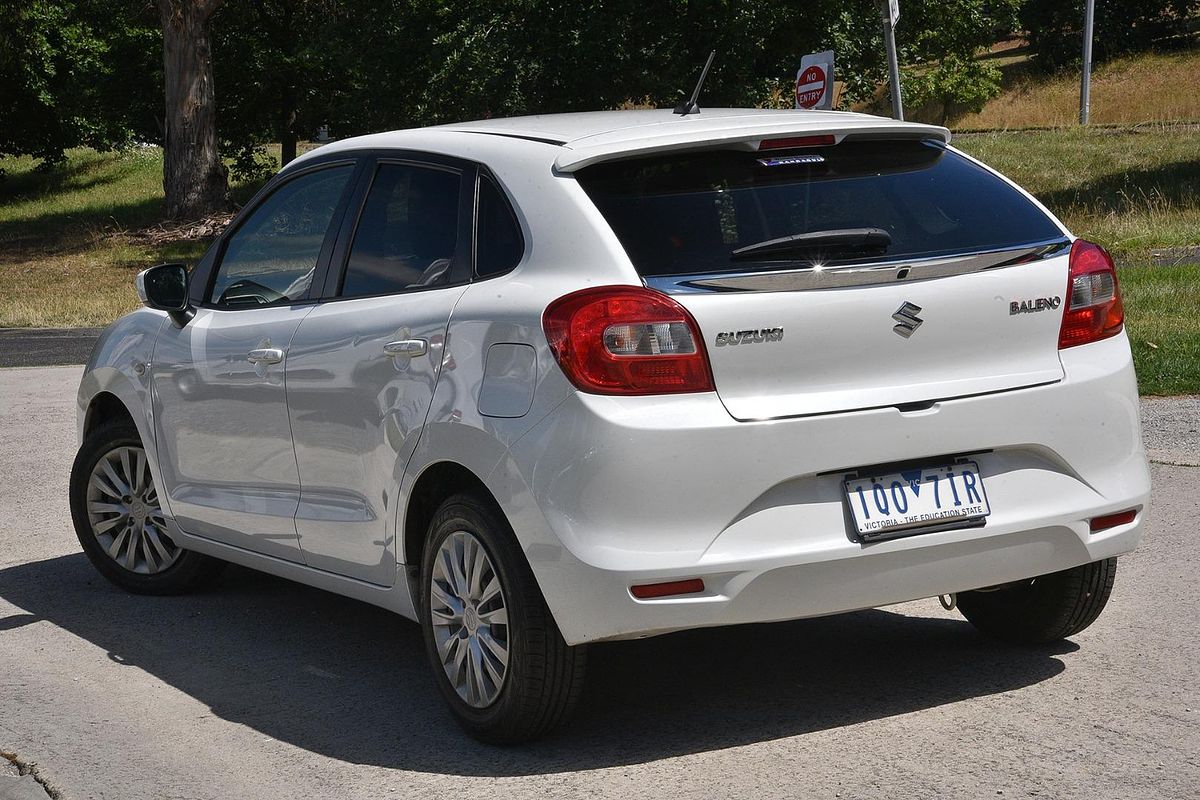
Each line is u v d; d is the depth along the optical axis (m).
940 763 3.77
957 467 3.90
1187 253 17.45
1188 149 31.84
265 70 43.91
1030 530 3.95
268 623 5.58
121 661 5.12
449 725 4.32
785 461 3.68
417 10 32.66
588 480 3.63
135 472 6.04
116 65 45.50
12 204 49.41
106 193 49.75
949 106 59.09
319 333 4.70
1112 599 5.28
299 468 4.85
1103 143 34.91
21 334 18.39
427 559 4.23
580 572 3.64
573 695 3.94
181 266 5.49
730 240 3.81
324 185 5.05
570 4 29.62
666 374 3.64
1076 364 4.09
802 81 11.60
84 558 6.73
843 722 4.15
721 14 29.08
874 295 3.80
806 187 4.00
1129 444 4.17
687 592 3.64
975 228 4.09
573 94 30.20
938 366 3.89
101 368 6.01
